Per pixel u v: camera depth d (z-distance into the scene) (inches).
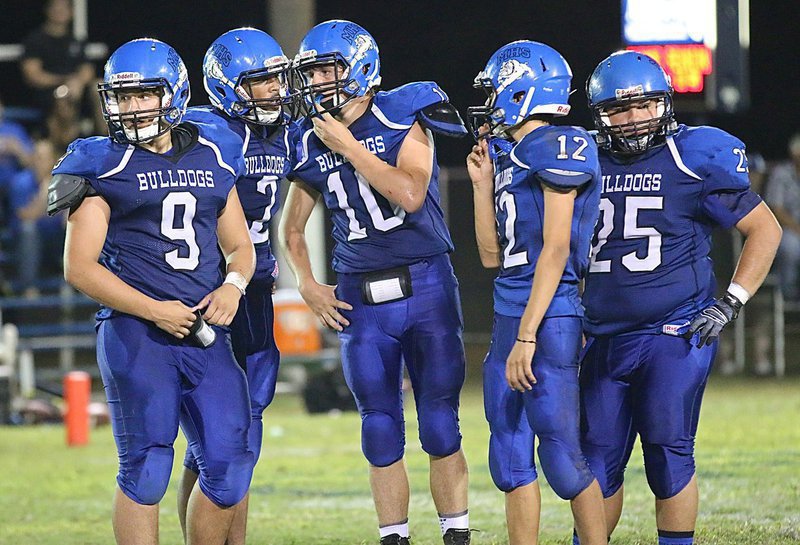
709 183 588.1
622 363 597.6
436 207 651.5
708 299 602.9
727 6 1572.3
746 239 600.1
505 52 584.7
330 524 780.0
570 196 560.7
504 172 580.7
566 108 585.6
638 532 704.4
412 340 646.5
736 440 1048.8
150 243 567.2
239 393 579.5
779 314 1665.8
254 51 623.5
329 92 616.4
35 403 1471.5
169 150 571.5
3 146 1665.8
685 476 592.1
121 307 556.1
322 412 1434.5
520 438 585.3
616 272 596.4
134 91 557.3
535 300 555.2
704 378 595.5
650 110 585.3
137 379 561.6
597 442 602.9
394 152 629.9
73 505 892.6
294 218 678.5
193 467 644.1
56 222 1688.0
